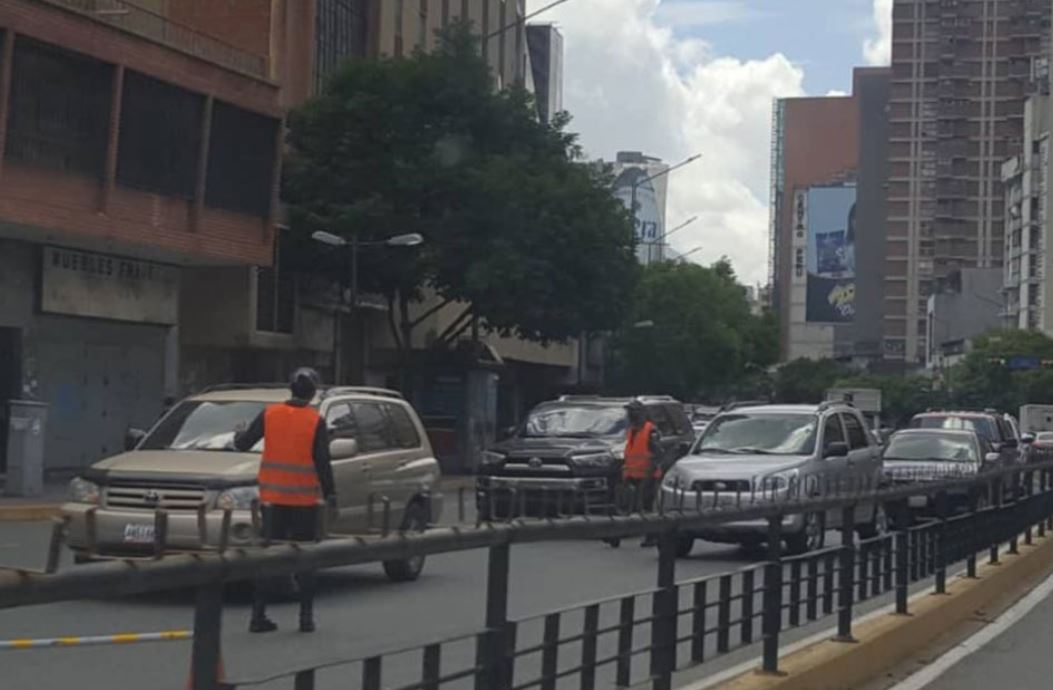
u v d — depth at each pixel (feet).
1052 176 368.68
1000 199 529.86
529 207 135.03
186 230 108.88
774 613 29.17
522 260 133.49
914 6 540.93
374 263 135.85
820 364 415.44
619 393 255.50
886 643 36.11
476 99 139.33
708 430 67.92
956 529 48.08
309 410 37.76
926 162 538.47
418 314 168.04
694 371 255.29
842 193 571.28
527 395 237.25
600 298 140.67
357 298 146.41
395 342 150.20
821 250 570.87
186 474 40.55
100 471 41.22
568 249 136.56
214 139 111.34
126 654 14.49
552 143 144.25
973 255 532.32
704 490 60.49
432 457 52.80
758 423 67.15
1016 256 393.09
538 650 20.01
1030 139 381.81
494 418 152.35
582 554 29.99
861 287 562.25
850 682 32.86
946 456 91.61
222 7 138.41
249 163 116.26
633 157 473.67
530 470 70.23
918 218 538.88
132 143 101.55
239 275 130.62
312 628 20.06
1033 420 253.24
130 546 39.24
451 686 17.98
